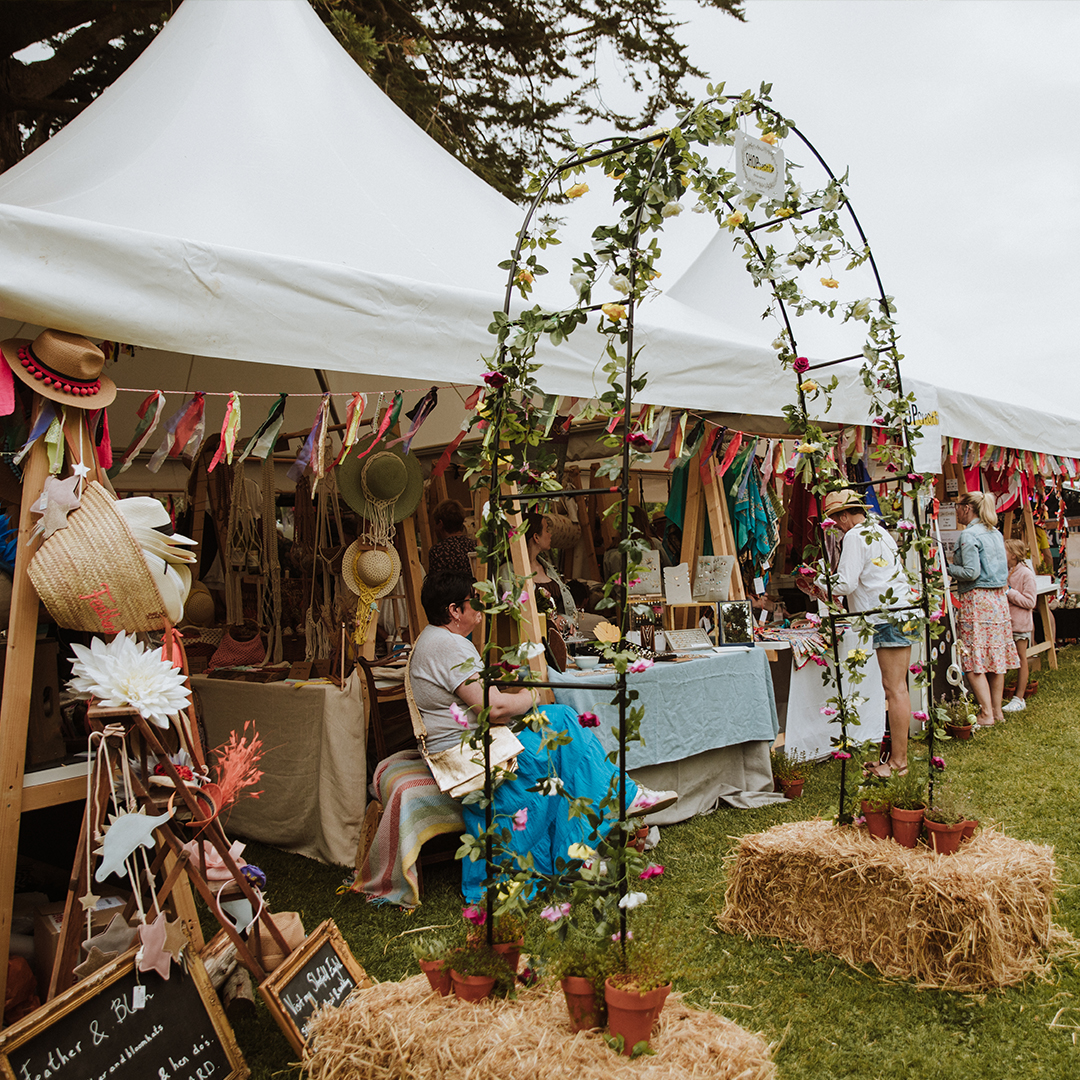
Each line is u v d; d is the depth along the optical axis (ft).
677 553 18.22
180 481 21.68
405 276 10.07
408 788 10.95
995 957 8.18
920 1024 7.78
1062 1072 7.04
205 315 8.16
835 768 17.07
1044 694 23.77
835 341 20.76
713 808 14.55
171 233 9.33
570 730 11.10
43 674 7.70
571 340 10.98
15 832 7.04
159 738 6.88
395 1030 5.86
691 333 12.42
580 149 6.91
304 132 12.80
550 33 36.73
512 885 6.20
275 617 14.29
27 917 8.18
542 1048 5.48
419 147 15.49
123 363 14.70
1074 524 36.11
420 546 16.79
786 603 21.22
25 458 7.45
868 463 17.99
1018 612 22.25
